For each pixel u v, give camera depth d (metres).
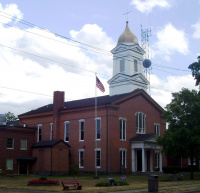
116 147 49.31
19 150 53.62
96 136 47.62
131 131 52.53
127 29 64.62
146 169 52.94
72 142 54.00
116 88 62.81
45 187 29.03
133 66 62.59
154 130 57.72
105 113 49.75
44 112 59.28
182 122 38.97
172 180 37.03
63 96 58.50
